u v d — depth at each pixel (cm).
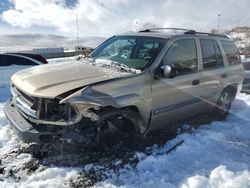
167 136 543
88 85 398
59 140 392
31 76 437
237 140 553
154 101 469
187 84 529
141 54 496
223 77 642
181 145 509
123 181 392
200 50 575
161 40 511
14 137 505
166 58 493
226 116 704
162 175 410
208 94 600
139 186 381
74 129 386
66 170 407
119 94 414
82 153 442
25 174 398
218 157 475
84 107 380
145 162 437
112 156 445
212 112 678
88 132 401
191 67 546
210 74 593
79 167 417
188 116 572
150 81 459
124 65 477
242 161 464
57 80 411
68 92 384
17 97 446
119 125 431
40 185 370
